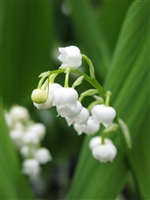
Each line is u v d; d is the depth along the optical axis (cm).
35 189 35
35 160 23
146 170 19
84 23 25
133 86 18
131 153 18
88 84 26
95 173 19
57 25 34
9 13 25
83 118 15
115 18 27
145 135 19
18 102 28
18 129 23
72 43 35
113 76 19
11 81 27
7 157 19
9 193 19
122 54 18
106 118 15
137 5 18
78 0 24
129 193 34
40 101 13
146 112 18
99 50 25
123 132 17
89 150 19
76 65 14
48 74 13
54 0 33
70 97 13
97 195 19
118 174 19
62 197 36
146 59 18
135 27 18
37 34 26
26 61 27
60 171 37
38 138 24
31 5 25
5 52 26
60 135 31
